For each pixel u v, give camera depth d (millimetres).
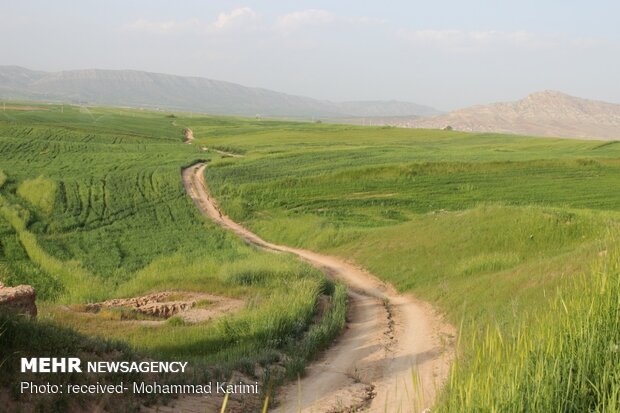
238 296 27453
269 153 93312
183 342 18797
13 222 45812
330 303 26016
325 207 58156
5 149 88062
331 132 138625
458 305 23531
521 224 34812
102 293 29219
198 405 12320
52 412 10000
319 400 13578
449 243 35969
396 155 86188
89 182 67438
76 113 163125
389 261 36656
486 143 117750
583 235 32375
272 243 49594
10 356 10820
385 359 17625
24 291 14406
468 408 5934
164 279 31234
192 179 75688
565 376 6457
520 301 19422
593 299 7746
